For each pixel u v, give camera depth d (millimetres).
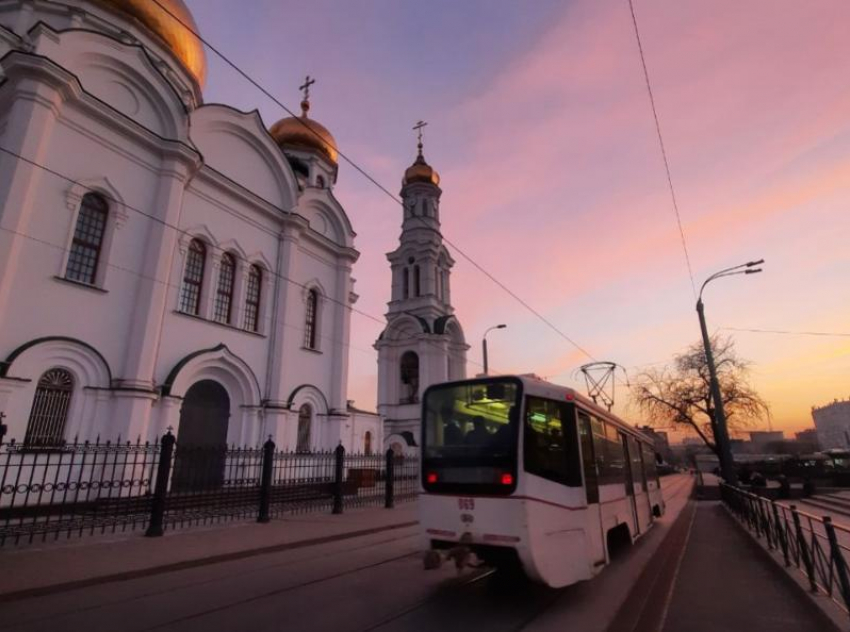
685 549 11273
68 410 12789
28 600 6449
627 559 9742
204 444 16875
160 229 15133
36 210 12547
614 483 9438
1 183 11844
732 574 8719
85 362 13188
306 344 21375
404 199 42500
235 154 19047
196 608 6230
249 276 19109
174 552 9133
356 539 11742
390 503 18328
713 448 39125
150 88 15562
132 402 13594
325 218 23625
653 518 14859
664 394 40938
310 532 11922
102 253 14078
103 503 12492
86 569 7664
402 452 34250
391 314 39969
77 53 13891
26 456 11711
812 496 27031
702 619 6203
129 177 14836
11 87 12703
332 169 28891
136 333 14211
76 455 12648
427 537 7160
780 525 9406
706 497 28984
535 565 6277
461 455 7164
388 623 5750
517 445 6754
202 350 16359
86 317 13359
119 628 5488
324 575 8016
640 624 5953
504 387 7227
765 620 6156
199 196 17188
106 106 14102
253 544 10141
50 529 9867
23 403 11805
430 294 38750
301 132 27844
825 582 6613
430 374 36750
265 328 19156
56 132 13188
